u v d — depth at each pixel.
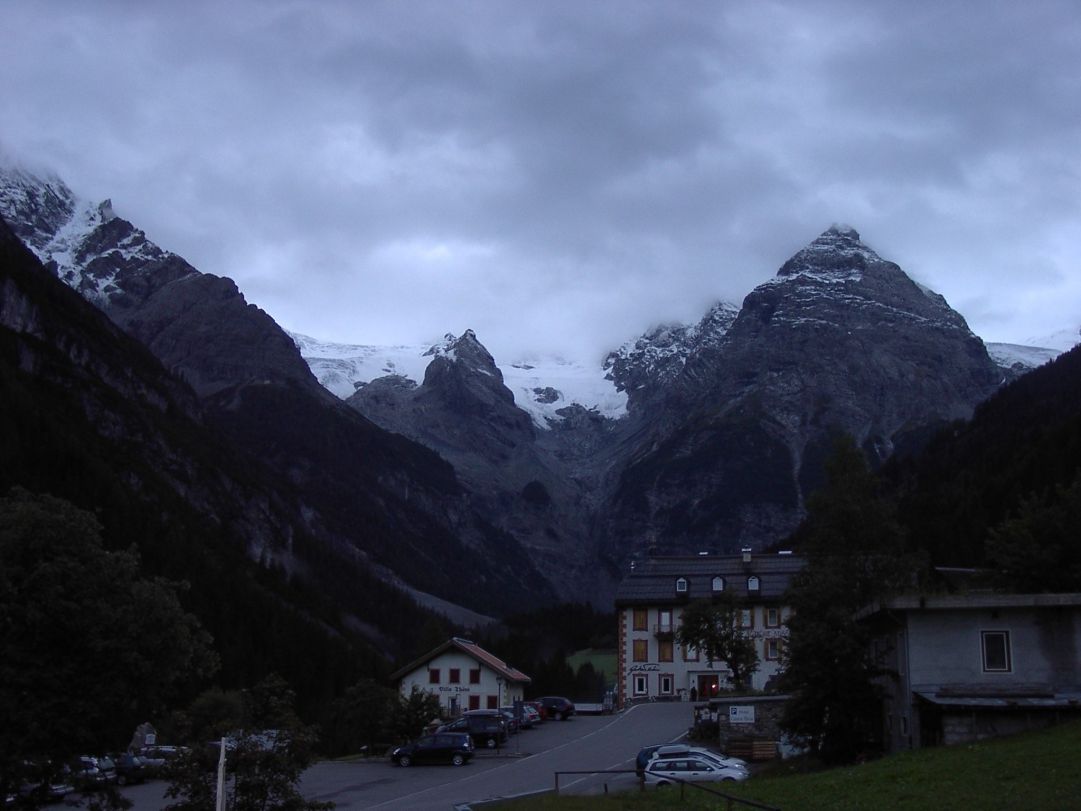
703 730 78.12
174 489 194.75
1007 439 163.50
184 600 136.88
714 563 131.12
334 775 67.25
